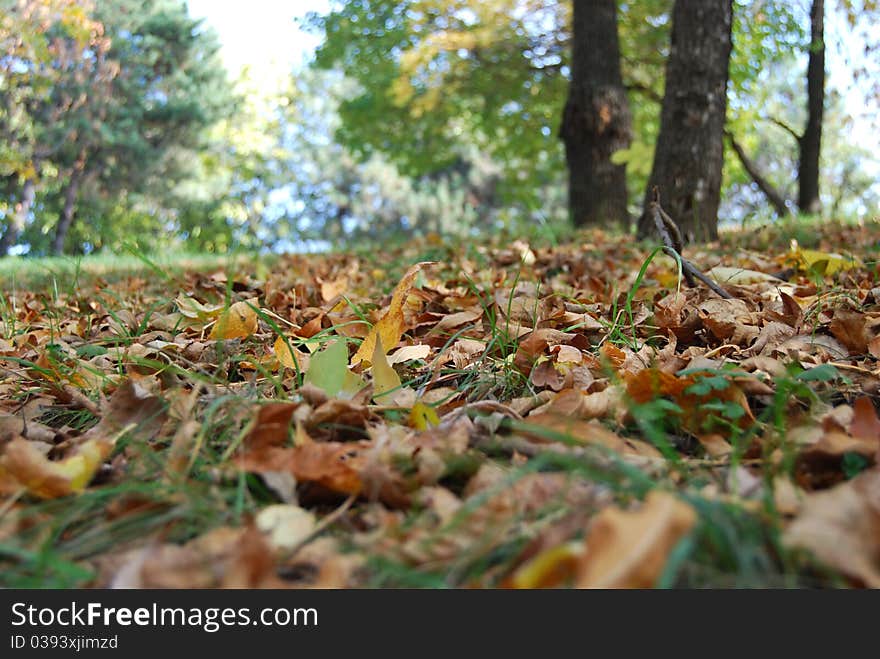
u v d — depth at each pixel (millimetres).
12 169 9359
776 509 637
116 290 2674
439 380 1222
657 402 889
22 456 762
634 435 925
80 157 17344
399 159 10219
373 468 724
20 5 7602
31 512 702
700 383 911
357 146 10055
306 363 1271
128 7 19672
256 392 1129
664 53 7727
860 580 513
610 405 957
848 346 1241
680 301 1537
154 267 1814
